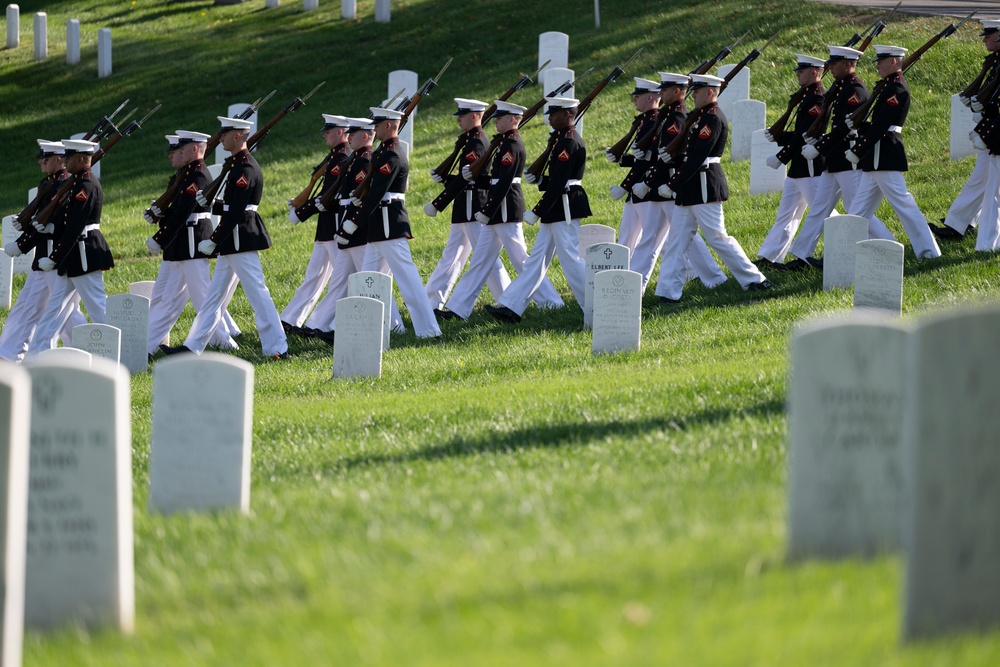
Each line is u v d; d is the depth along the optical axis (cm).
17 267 6800
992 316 1345
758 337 3659
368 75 10238
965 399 1346
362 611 1513
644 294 4731
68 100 10731
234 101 10225
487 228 4681
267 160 8544
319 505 2084
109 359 3856
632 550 1639
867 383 1606
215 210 4644
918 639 1334
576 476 2125
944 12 8688
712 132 4416
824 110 4659
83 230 4628
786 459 2102
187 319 5453
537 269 4575
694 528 1714
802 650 1255
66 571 1656
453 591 1541
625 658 1262
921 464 1341
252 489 2333
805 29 8694
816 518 1627
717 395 2744
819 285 4428
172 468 2109
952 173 5722
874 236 4631
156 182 8550
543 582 1540
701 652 1262
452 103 9088
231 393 2091
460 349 4169
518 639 1352
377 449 2620
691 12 9700
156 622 1639
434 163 7588
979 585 1361
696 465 2112
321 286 4900
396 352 4216
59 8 13338
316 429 2941
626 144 4881
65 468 1650
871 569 1520
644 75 8675
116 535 1653
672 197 4525
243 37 11700
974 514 1356
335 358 3875
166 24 12375
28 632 1652
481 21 10894
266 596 1659
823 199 4744
